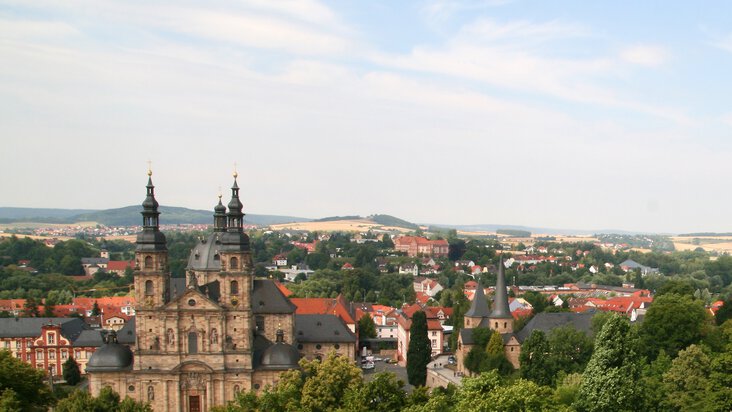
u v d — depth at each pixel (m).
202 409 166.62
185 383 166.12
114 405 133.88
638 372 117.31
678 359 127.75
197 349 166.50
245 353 167.12
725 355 119.62
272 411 118.81
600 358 117.00
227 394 166.88
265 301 187.12
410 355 193.38
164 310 165.12
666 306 161.00
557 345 163.12
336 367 120.38
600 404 112.56
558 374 154.75
